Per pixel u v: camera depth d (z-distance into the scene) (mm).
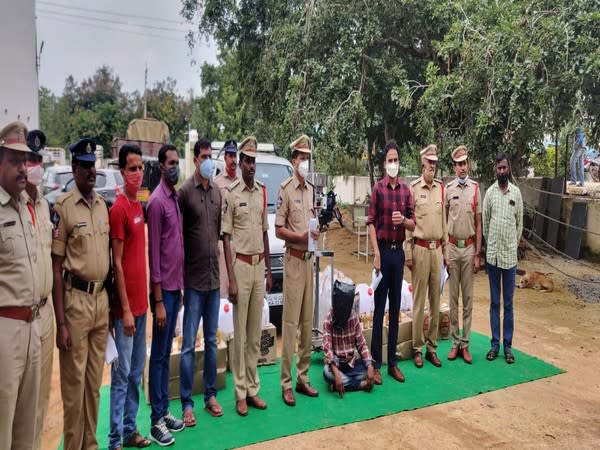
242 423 3660
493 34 7727
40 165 2572
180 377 3689
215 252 3654
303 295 4031
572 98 7645
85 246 2785
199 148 3506
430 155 4699
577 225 10352
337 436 3531
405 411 3932
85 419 2984
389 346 4574
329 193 4496
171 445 3334
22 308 2379
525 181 11133
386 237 4402
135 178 3066
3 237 2309
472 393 4270
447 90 8453
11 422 2371
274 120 11648
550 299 7609
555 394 4305
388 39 9945
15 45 5398
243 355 3811
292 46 10148
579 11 7297
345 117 9266
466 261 4969
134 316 3158
